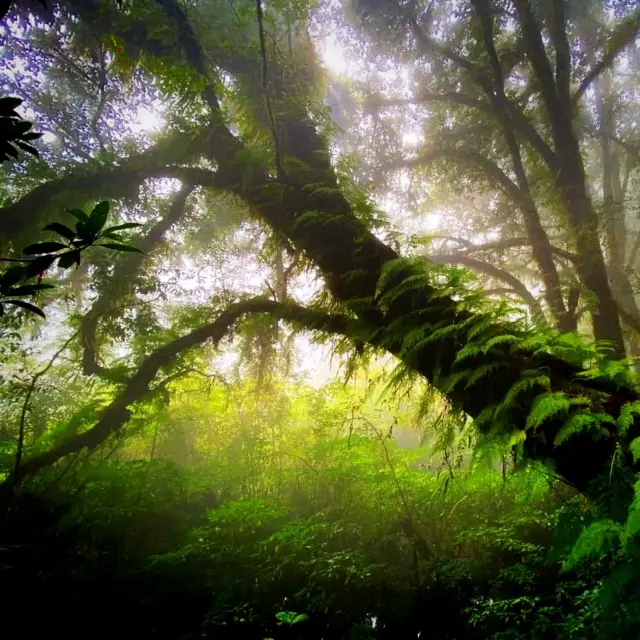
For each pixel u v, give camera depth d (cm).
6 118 113
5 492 514
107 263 708
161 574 452
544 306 866
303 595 401
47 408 842
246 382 723
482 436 275
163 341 648
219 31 579
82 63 895
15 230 607
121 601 423
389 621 388
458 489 484
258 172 521
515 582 386
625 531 192
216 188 576
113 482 574
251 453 693
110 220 740
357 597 408
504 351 280
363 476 576
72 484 590
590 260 779
